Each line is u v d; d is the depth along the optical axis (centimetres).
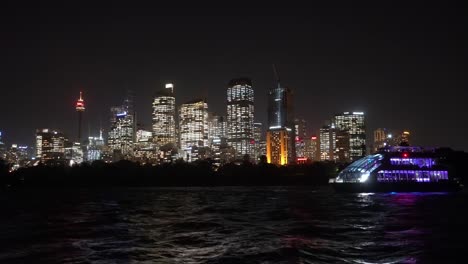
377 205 13475
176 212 11881
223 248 6209
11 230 8431
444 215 10425
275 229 8181
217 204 14850
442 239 6906
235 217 10369
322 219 9788
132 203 15850
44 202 16912
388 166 19950
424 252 5862
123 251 6066
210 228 8375
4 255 5919
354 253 5797
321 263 5231
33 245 6675
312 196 19088
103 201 17212
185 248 6247
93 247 6431
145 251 6050
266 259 5462
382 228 8225
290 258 5506
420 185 19862
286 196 19425
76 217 10756
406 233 7581
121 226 8831
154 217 10569
